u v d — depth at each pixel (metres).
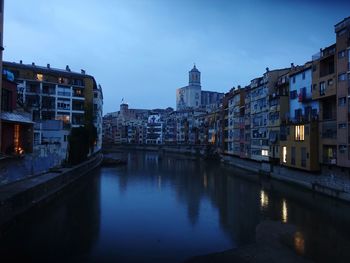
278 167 57.50
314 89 45.53
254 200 40.91
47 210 34.72
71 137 62.44
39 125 56.09
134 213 34.41
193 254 23.00
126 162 95.38
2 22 31.28
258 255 22.61
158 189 49.56
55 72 85.62
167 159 113.00
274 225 29.67
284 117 57.06
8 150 37.75
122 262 21.56
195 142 140.00
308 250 23.48
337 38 40.03
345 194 37.62
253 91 71.56
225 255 22.69
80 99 87.00
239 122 81.31
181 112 169.88
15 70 80.25
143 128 192.88
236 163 83.50
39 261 21.52
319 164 44.59
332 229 28.19
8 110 38.31
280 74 63.94
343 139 38.38
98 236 26.66
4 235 24.70
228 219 31.95
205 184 54.47
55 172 46.38
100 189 49.09
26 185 33.75
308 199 40.16
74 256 22.47
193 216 33.28
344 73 38.59
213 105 138.88
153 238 26.36
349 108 37.62
